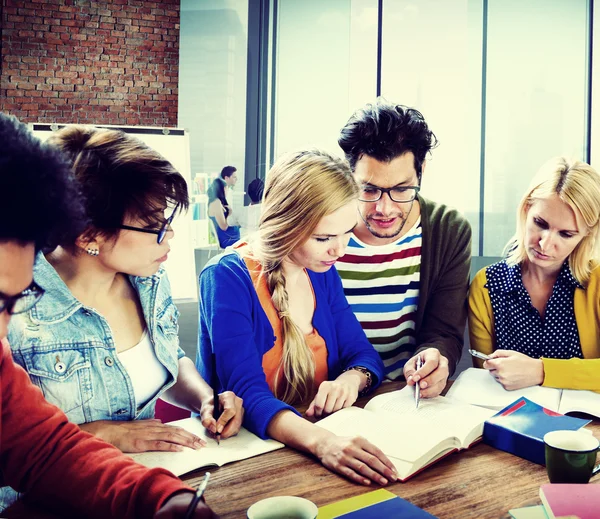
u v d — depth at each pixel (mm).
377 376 1439
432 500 905
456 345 1687
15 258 573
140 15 6027
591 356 1642
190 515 711
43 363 1084
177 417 1598
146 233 1045
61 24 5941
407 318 1787
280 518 725
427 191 5918
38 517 836
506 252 1784
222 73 6031
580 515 761
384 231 1623
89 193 987
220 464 1016
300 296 1499
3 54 5906
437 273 1742
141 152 1036
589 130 5723
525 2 5668
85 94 6016
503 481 975
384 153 1525
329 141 5934
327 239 1348
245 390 1250
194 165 6047
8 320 609
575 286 1627
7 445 858
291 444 1099
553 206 1529
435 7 5719
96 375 1140
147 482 781
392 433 1090
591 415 1296
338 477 977
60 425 891
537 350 1670
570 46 5680
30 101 5969
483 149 5859
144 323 1258
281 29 5922
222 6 5988
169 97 6137
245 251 1489
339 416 1197
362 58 5812
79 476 831
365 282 1756
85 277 1138
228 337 1331
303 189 1320
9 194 551
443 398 1322
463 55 5762
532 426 1108
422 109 5836
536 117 5793
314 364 1477
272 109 5988
